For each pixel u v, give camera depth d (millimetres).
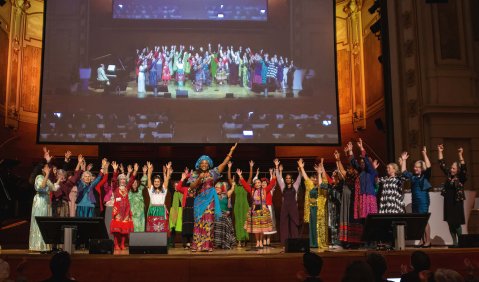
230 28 12328
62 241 6648
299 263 6305
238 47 12281
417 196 7625
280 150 15344
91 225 6559
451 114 11297
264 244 9297
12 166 11422
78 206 8117
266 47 12352
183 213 8812
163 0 12312
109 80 12000
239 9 12398
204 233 7141
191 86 12078
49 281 4051
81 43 12078
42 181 7730
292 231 8734
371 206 7477
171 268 6219
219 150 12961
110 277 6191
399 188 7523
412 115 11688
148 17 12234
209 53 12234
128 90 12000
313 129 12133
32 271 6176
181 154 12930
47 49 11992
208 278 6215
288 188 8914
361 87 15070
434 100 11367
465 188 11102
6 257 6223
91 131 11852
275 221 10266
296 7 12492
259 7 12453
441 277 3205
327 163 13508
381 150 13898
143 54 12133
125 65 12078
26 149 14703
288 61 12336
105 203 9008
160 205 8367
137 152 12836
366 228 6723
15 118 14406
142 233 6453
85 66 12023
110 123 11898
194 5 12344
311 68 12328
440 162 7867
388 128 12141
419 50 11711
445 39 11719
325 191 8430
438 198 8148
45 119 11797
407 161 11633
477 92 11562
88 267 6184
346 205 7863
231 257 6254
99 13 12188
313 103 12234
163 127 11938
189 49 12203
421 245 7832
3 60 14055
